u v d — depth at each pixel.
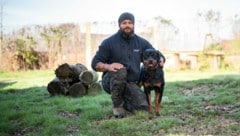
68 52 16.56
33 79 12.77
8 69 16.89
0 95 8.81
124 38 5.85
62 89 8.16
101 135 4.72
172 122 5.08
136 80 5.94
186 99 6.85
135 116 5.50
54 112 6.23
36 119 5.62
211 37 15.74
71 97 7.99
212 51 15.15
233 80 9.09
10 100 7.84
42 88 9.90
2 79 13.31
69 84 8.30
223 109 5.94
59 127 5.12
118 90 5.63
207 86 8.84
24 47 16.95
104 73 6.05
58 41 16.72
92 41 16.12
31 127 5.41
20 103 7.30
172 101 6.69
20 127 5.45
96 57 5.81
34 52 17.09
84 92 8.09
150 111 5.62
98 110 6.05
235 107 6.02
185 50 15.84
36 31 17.00
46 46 16.97
